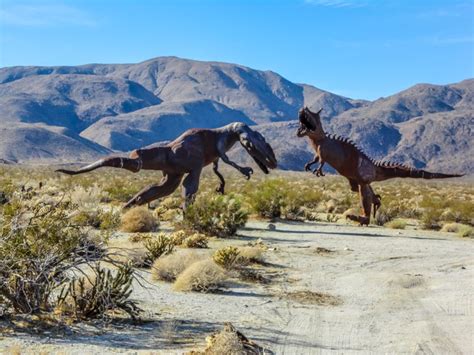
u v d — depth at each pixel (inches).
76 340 357.1
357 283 589.3
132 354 335.6
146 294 500.1
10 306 400.2
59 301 408.8
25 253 389.4
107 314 415.5
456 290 557.9
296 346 369.7
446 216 1330.0
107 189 1551.4
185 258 579.2
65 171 968.3
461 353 364.2
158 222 945.5
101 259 431.2
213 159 1060.5
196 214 900.6
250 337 384.5
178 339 372.2
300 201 1462.8
